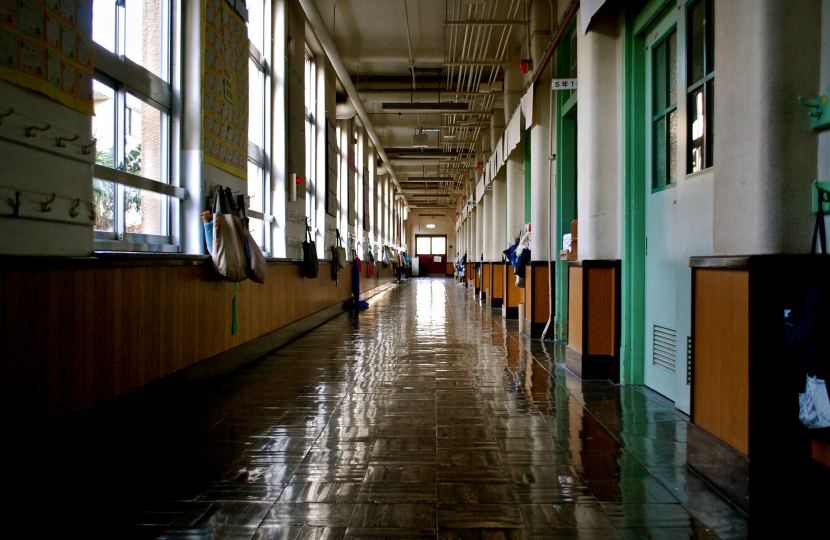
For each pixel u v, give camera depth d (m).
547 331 5.34
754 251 1.65
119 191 2.75
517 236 7.45
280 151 5.26
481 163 11.36
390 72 8.93
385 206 17.11
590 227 3.47
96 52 2.46
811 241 1.61
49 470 1.81
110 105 2.65
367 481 1.82
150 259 2.56
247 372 3.71
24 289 1.71
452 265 30.52
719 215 1.84
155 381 2.62
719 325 1.72
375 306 9.66
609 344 3.46
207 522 1.52
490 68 8.22
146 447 2.17
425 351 4.61
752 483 1.54
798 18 1.59
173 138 3.27
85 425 2.03
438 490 1.75
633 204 3.27
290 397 2.99
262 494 1.71
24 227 1.79
